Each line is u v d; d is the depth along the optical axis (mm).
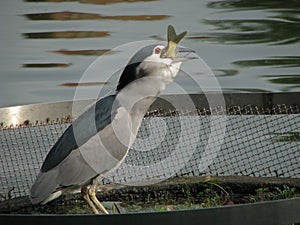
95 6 22375
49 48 18484
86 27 20125
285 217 8070
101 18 20984
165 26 20125
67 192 10922
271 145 12484
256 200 10758
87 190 10344
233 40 18953
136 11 21781
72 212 10633
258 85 15797
